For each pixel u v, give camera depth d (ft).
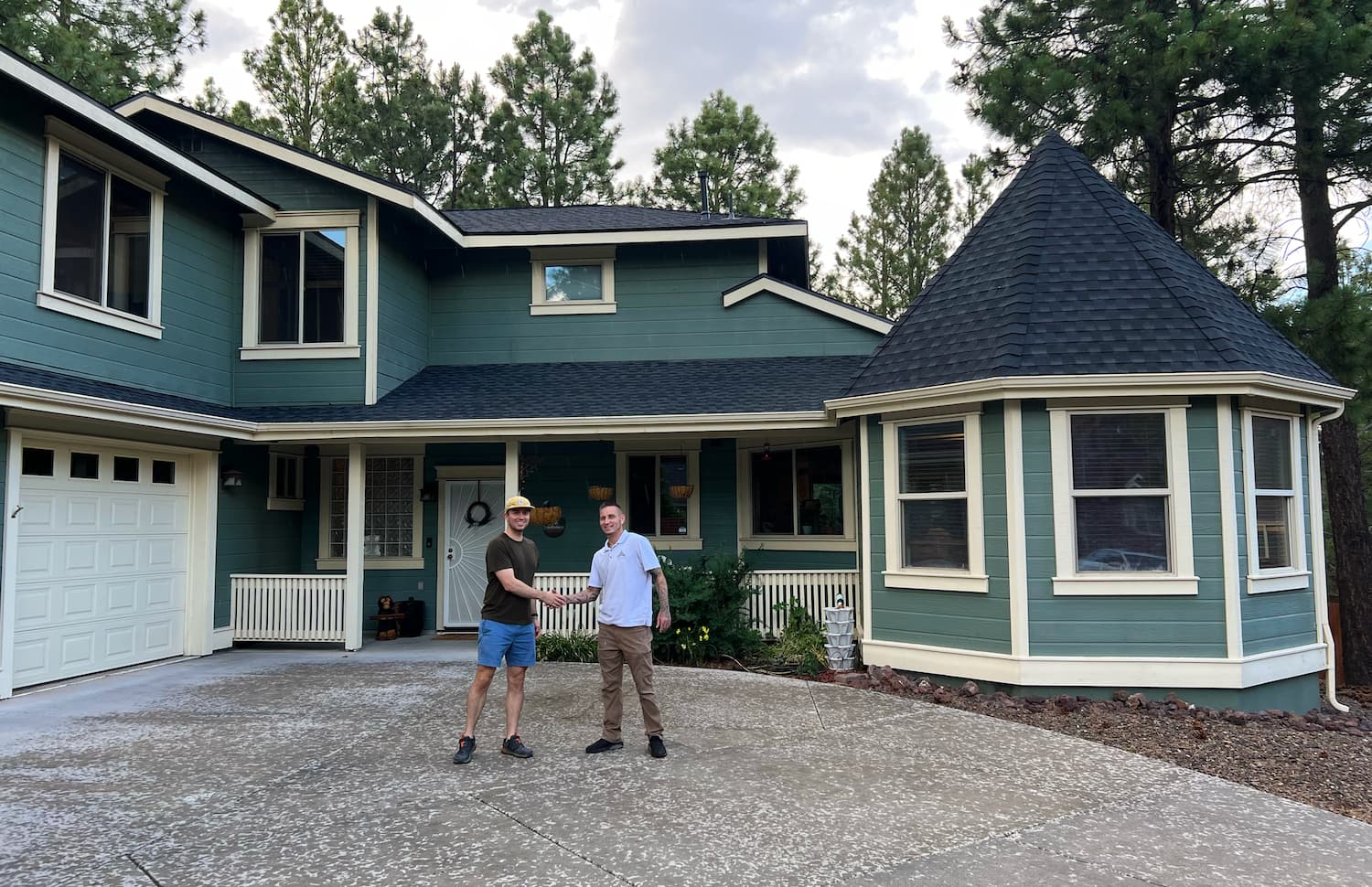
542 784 17.46
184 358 33.55
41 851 14.02
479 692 19.06
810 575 34.68
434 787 17.20
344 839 14.56
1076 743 20.98
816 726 22.34
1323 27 35.14
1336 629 45.55
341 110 80.89
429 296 43.47
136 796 16.75
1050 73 41.45
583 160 88.33
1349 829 15.61
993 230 31.58
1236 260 50.31
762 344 42.52
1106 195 30.89
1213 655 25.27
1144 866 13.69
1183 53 36.81
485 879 13.00
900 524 29.04
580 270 43.68
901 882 12.94
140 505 30.83
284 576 34.88
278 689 26.86
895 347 30.42
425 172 85.20
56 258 27.68
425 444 40.55
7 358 25.59
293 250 37.45
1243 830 15.38
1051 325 26.78
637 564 19.81
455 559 40.32
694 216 47.42
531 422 33.76
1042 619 25.85
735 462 40.16
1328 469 46.39
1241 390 24.84
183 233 33.73
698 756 19.51
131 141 28.84
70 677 27.76
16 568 25.36
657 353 42.88
